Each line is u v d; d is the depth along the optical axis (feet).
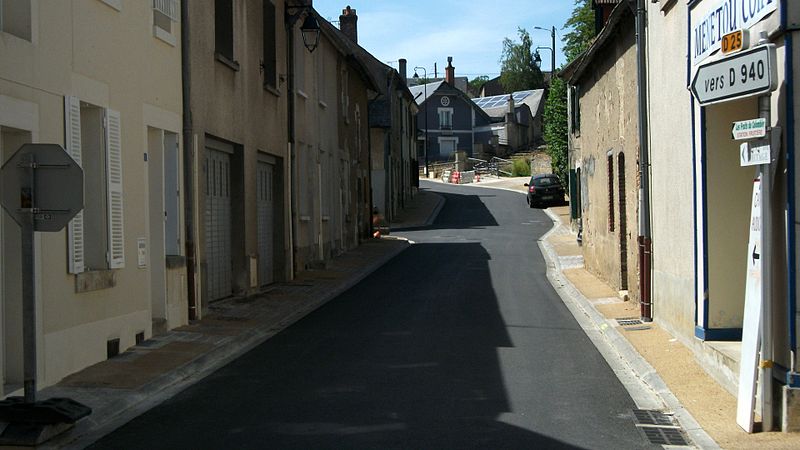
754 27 26.91
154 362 34.50
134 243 38.11
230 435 24.50
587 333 43.52
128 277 37.40
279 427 25.32
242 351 38.86
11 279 28.96
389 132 146.61
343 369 34.27
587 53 64.34
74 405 24.59
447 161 290.56
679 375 32.09
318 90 82.12
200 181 47.06
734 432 24.82
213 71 49.57
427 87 306.76
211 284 52.31
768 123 24.98
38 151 23.95
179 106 44.21
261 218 63.98
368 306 54.34
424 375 33.06
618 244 55.83
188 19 44.86
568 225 122.11
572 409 27.81
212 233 52.29
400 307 53.57
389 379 32.32
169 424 25.86
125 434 24.76
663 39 40.91
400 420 26.14
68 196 23.94
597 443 23.88
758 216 25.05
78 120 32.27
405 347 39.34
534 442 23.86
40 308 29.40
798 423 24.35
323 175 85.20
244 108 56.24
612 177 59.82
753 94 25.89
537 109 325.62
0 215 28.14
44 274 29.71
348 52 92.53
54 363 30.40
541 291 61.57
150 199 42.04
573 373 33.60
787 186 24.29
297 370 34.19
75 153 31.94
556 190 153.38
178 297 43.88
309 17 70.33
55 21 30.76
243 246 56.39
